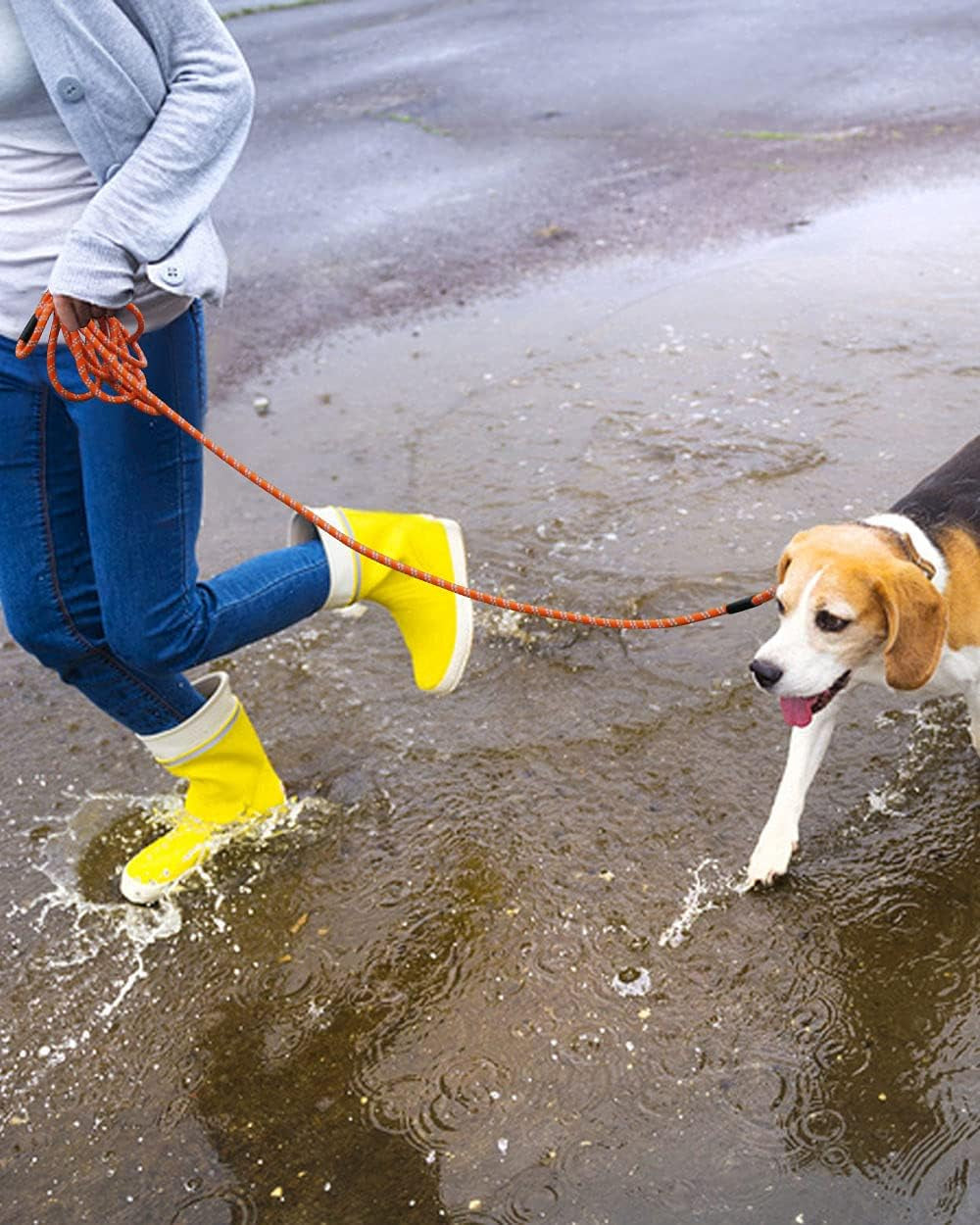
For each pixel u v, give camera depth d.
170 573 2.79
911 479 4.36
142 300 2.55
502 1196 2.42
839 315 5.51
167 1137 2.64
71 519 2.84
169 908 3.17
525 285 6.25
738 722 3.46
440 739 3.57
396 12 12.48
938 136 7.45
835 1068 2.56
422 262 6.65
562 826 3.23
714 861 3.07
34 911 3.21
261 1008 2.88
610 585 4.05
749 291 5.85
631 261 6.36
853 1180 2.36
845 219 6.49
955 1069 2.52
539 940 2.93
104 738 3.75
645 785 3.31
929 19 9.95
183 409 2.73
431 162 8.10
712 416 4.88
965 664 2.92
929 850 3.02
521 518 4.45
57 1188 2.56
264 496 4.79
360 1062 2.73
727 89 8.80
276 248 7.02
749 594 3.93
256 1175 2.54
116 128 2.42
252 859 3.26
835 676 2.86
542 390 5.26
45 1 2.30
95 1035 2.87
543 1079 2.63
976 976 2.70
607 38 10.59
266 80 10.47
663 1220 2.33
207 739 3.15
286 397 5.48
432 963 2.92
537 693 3.68
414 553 3.17
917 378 4.94
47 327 2.54
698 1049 2.64
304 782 3.48
